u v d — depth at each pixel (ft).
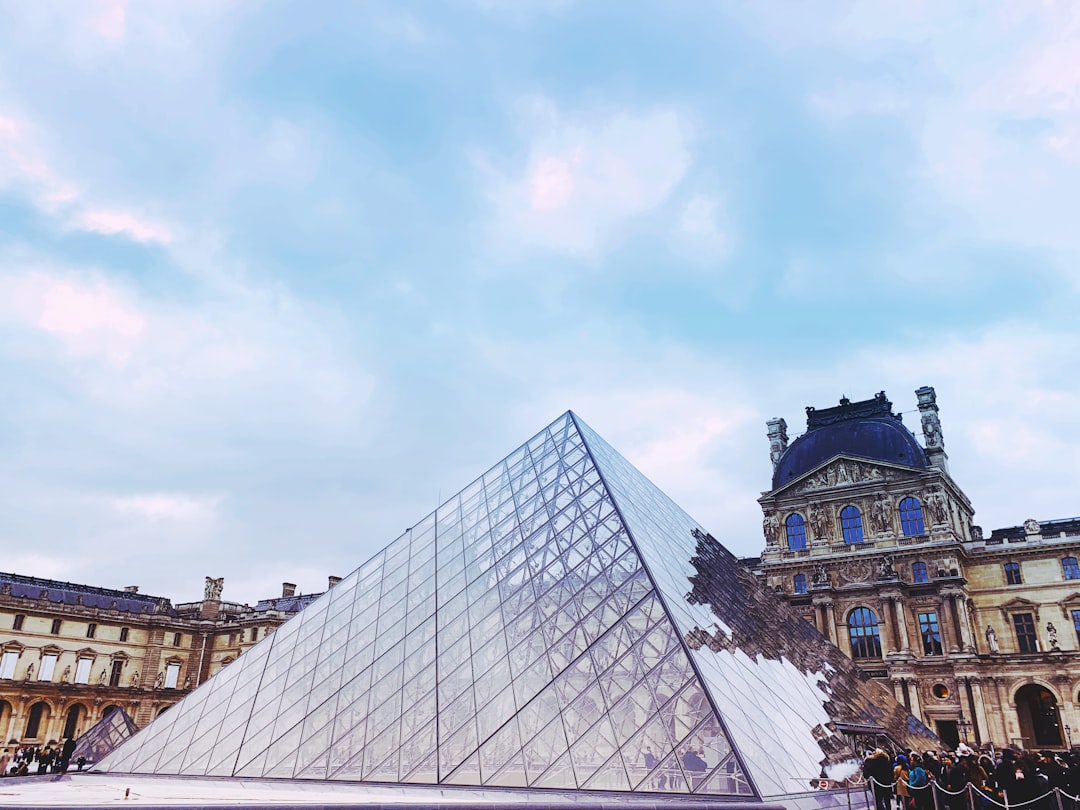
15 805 68.33
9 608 342.64
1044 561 290.76
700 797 67.05
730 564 155.43
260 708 115.03
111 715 209.15
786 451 357.41
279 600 437.99
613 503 119.55
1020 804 75.41
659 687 80.84
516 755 79.92
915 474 306.35
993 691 271.90
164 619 395.14
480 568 123.65
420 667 104.17
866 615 298.76
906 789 81.71
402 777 84.28
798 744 85.46
